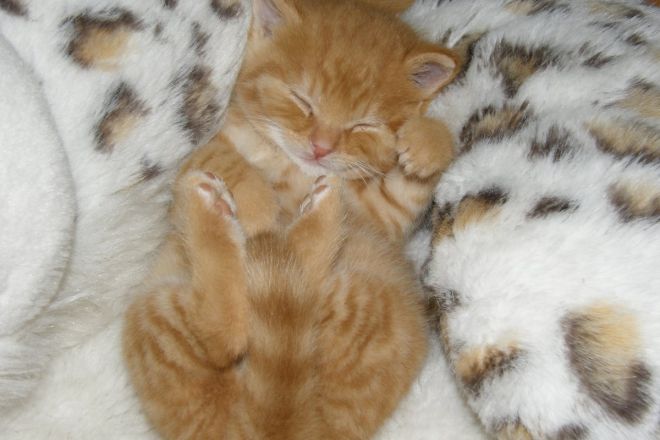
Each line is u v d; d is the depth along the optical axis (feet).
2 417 1.17
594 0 1.36
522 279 1.09
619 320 1.05
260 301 1.16
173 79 1.15
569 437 1.06
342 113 1.33
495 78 1.27
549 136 1.16
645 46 1.27
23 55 1.08
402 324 1.21
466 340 1.12
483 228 1.14
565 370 1.06
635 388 1.04
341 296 1.19
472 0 1.39
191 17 1.15
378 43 1.34
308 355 1.16
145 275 1.23
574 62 1.24
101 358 1.23
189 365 1.16
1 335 1.08
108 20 1.11
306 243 1.19
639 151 1.13
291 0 1.33
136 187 1.15
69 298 1.16
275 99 1.34
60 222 1.05
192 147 1.20
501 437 1.10
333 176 1.22
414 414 1.23
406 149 1.32
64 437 1.18
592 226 1.09
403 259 1.30
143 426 1.20
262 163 1.37
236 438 1.15
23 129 1.02
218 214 1.17
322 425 1.16
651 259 1.06
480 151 1.20
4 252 1.02
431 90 1.34
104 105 1.10
